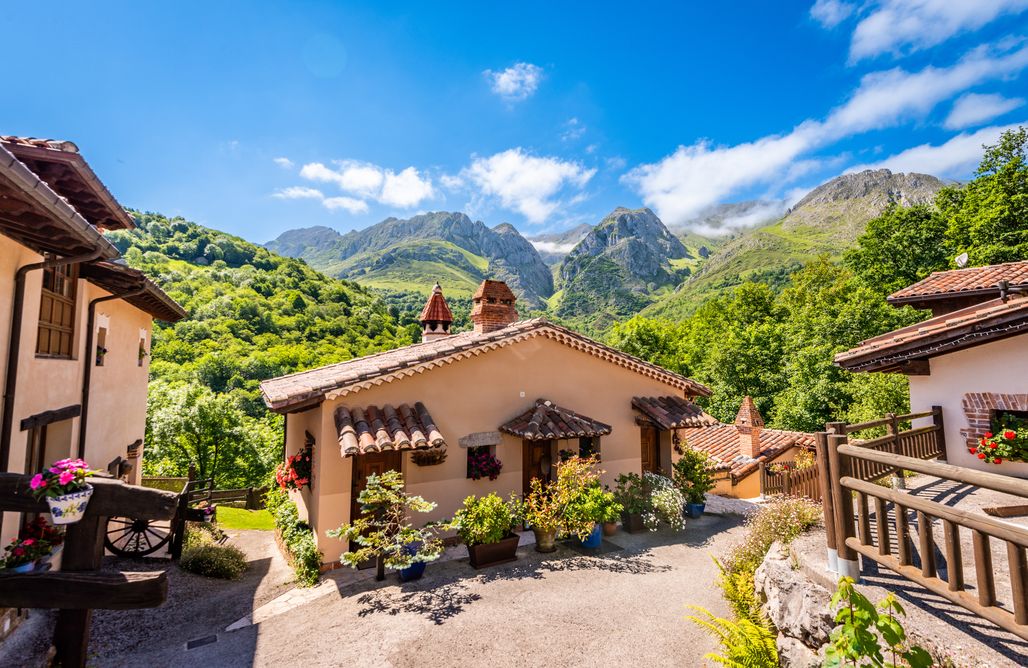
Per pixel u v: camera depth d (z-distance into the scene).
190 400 27.27
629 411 13.22
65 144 5.59
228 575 9.55
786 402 29.45
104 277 8.93
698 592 8.04
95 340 9.21
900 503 3.60
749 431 16.69
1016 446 6.58
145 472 26.08
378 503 8.78
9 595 3.89
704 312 56.41
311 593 8.27
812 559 4.75
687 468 13.30
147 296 10.96
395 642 6.60
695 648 6.32
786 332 38.06
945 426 7.46
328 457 9.36
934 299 11.16
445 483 10.52
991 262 23.70
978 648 3.23
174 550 10.46
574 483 10.42
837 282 42.09
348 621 7.25
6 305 5.90
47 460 7.82
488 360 11.30
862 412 21.31
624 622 7.03
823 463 4.54
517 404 11.60
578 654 6.23
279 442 28.67
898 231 33.12
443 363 10.53
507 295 16.14
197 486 19.28
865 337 29.03
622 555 9.87
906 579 4.14
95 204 6.98
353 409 9.70
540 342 12.08
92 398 9.17
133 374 12.20
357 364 13.80
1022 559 2.84
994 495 6.37
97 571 4.00
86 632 4.34
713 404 36.81
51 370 7.36
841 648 2.87
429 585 8.41
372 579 8.71
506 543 9.43
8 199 4.83
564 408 12.12
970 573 4.27
